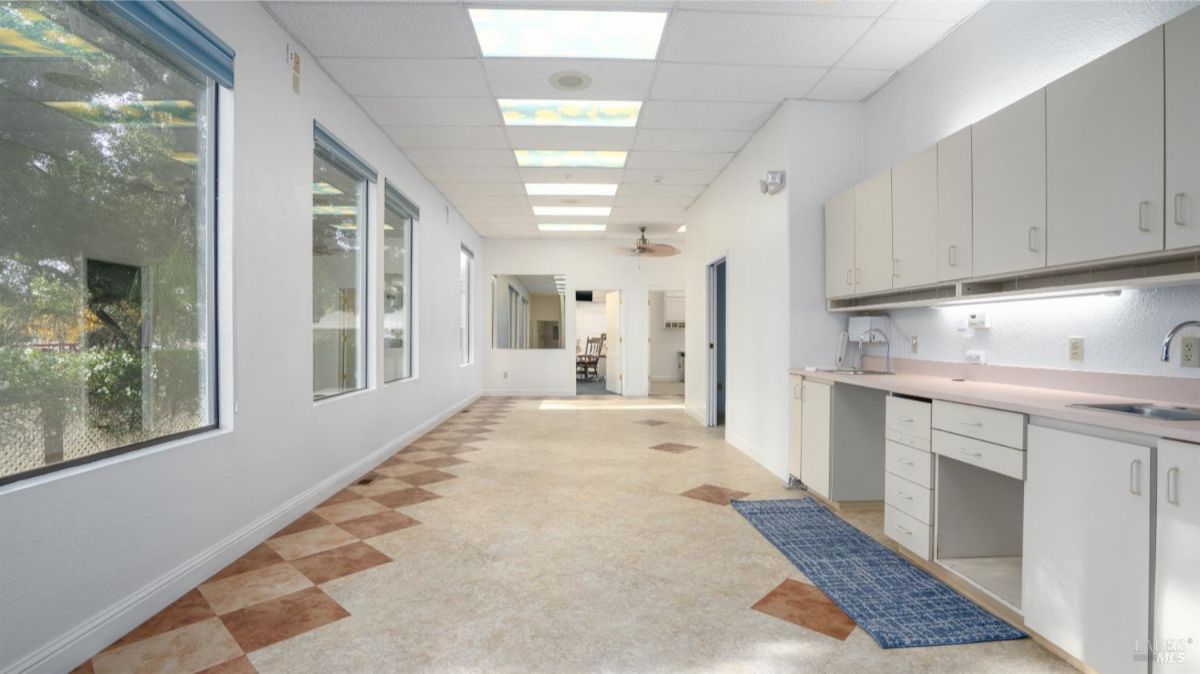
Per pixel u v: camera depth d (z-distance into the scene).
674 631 1.97
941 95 3.25
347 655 1.80
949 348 3.21
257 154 2.78
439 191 6.55
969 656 1.82
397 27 3.09
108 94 2.02
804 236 4.02
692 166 5.61
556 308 9.91
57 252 1.82
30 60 1.74
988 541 2.46
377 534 2.92
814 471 3.55
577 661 1.78
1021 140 2.28
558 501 3.53
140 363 2.15
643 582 2.37
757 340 4.68
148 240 2.20
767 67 3.58
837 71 3.63
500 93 3.94
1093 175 1.95
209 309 2.52
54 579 1.67
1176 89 1.68
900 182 3.11
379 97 3.99
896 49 3.35
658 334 12.68
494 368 9.93
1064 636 1.75
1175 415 1.86
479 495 3.65
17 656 1.56
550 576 2.42
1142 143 1.78
